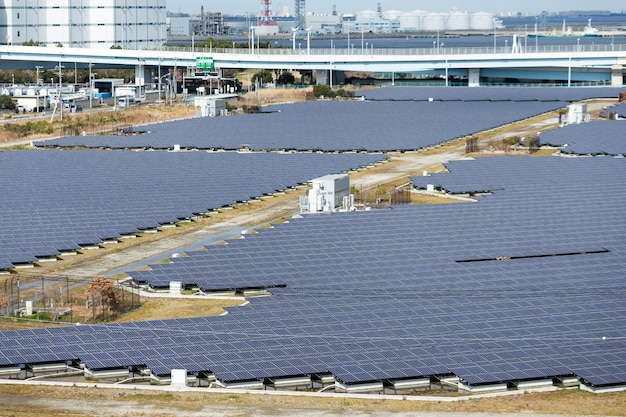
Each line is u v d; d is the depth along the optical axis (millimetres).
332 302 103812
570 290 107375
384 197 159750
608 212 141625
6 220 139875
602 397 83812
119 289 113125
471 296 105438
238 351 90938
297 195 162875
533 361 88125
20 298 112062
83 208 147625
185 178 170750
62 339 93750
